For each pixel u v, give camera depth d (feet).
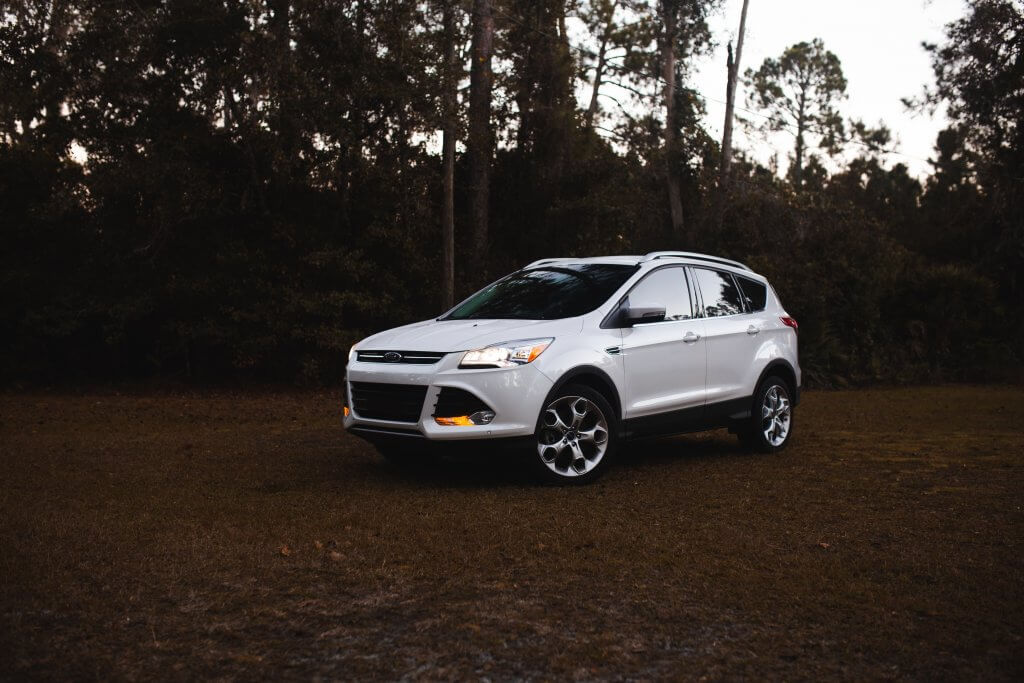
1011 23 76.54
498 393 19.52
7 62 51.19
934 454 26.30
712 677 9.80
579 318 21.63
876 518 17.31
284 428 33.58
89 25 50.96
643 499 19.12
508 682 9.67
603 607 12.05
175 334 54.80
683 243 84.12
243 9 50.65
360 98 50.78
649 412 22.58
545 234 60.49
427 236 56.24
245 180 53.52
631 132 97.81
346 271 52.34
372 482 21.20
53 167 52.95
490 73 60.85
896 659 10.28
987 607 12.05
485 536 15.70
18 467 23.26
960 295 67.67
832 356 63.05
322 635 11.01
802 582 13.14
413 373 19.94
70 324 51.88
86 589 12.64
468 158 60.75
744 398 25.59
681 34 92.07
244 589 12.73
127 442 28.91
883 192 135.74
